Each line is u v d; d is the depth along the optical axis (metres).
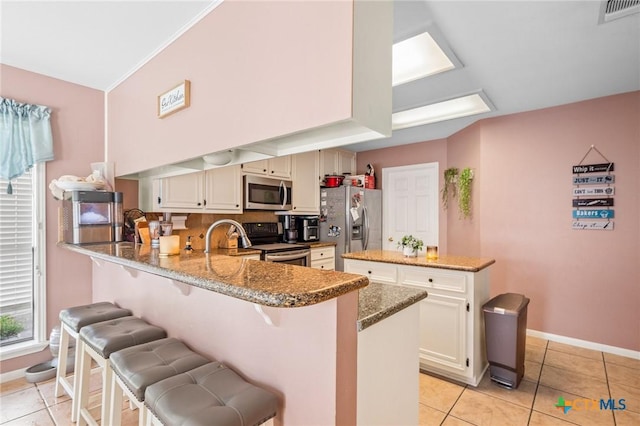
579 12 1.75
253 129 1.36
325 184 4.63
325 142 1.46
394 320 1.37
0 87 2.32
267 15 1.31
